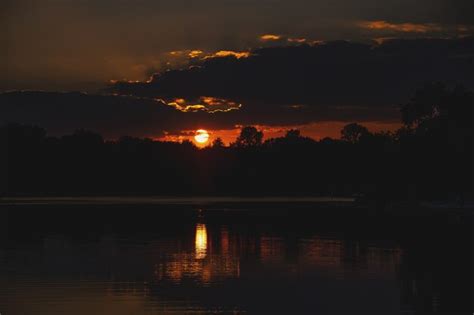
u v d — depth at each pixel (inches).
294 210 5999.0
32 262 2281.0
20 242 2979.8
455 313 1513.3
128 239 3127.5
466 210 5753.0
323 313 1519.4
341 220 4530.0
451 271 2069.4
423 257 2397.9
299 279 1931.6
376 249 2667.3
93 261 2314.2
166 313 1505.9
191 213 5447.8
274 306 1581.0
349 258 2379.4
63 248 2723.9
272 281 1894.7
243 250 2640.3
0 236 3287.4
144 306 1569.9
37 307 1553.9
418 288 1780.3
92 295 1691.7
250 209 6186.0
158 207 6584.6
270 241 3016.7
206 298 1668.3
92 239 3129.9
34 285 1822.1
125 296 1680.6
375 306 1581.0
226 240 3070.9
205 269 2127.2
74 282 1872.5
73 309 1536.7
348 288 1786.4
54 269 2113.7
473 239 3073.3
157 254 2507.4
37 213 5393.7
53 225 4050.2
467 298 1669.5
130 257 2418.8
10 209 6087.6
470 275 2003.0
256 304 1598.2
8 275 1998.0
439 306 1576.0
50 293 1710.1
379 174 6835.6
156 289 1766.7
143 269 2114.9
